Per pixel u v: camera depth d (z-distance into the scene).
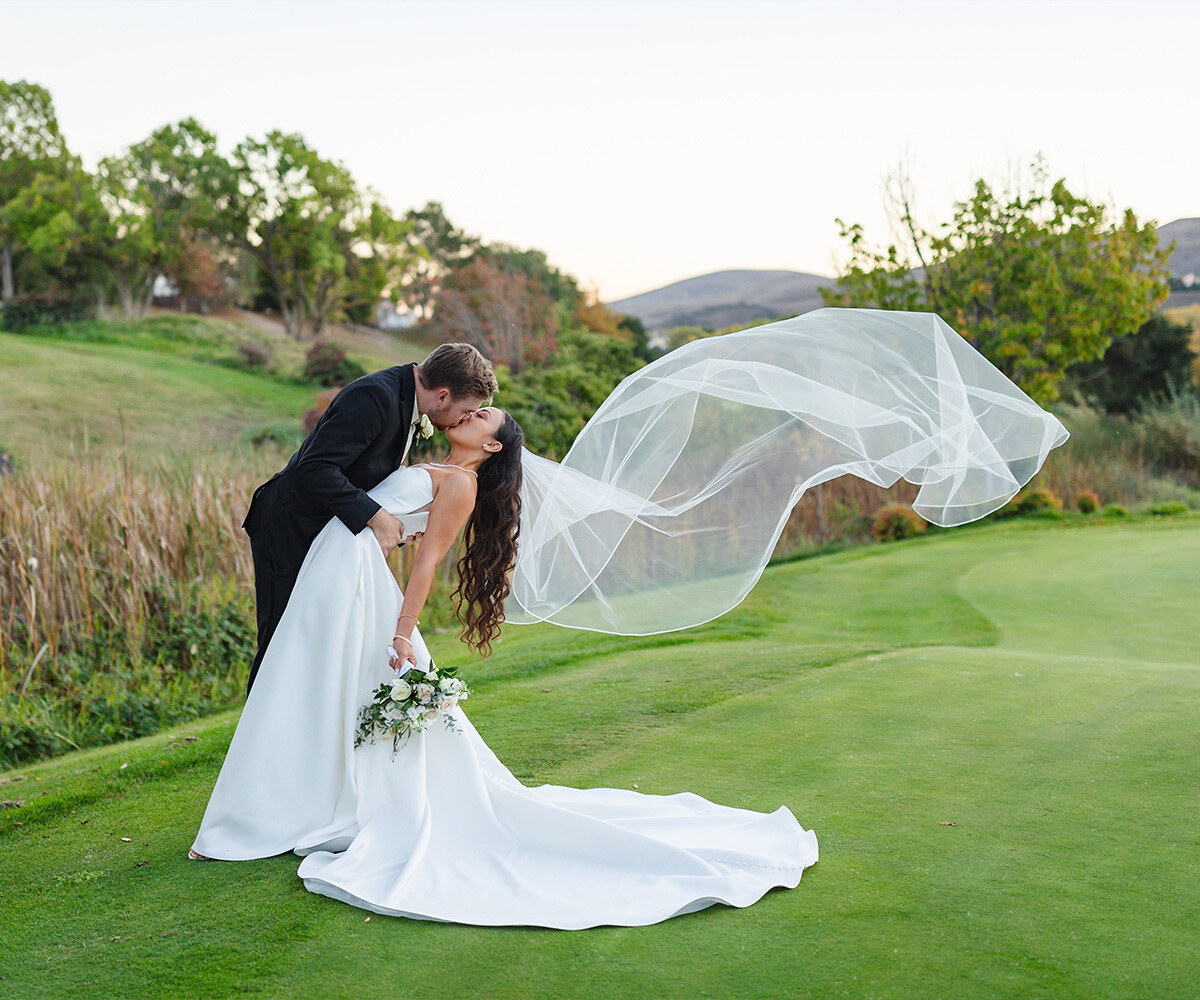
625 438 3.49
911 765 3.79
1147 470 19.09
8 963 2.41
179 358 36.62
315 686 3.06
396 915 2.62
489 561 3.44
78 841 3.34
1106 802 3.30
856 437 3.38
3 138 47.12
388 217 49.12
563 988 2.21
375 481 3.22
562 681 5.70
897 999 2.11
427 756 3.10
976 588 9.18
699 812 3.31
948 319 17.47
